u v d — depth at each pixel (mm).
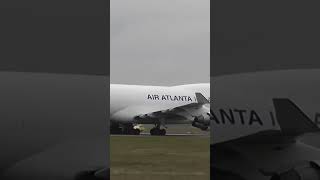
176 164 13680
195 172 12672
